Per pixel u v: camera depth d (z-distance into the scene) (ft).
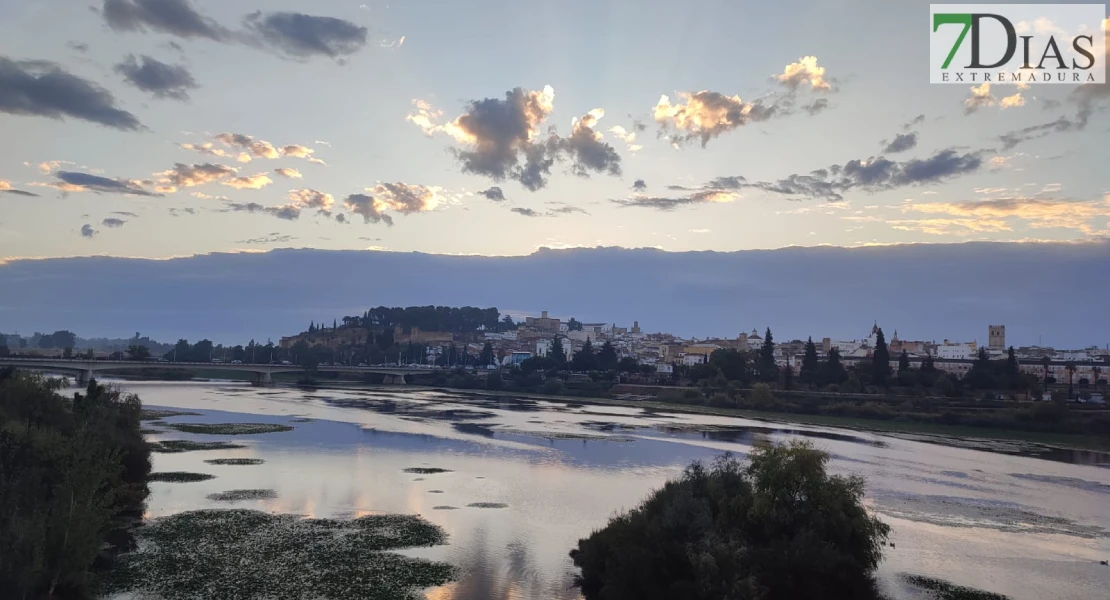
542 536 219.61
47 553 150.00
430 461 352.90
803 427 581.12
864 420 642.22
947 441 514.27
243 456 348.79
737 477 197.36
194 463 325.21
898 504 283.59
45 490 181.98
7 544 147.02
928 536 236.02
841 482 187.32
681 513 180.14
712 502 189.26
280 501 253.65
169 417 517.55
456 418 581.12
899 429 578.66
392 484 291.79
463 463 350.02
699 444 451.94
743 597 155.94
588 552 184.55
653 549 169.58
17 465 197.26
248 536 208.74
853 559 174.09
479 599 166.50
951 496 304.30
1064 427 556.10
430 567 187.52
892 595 178.60
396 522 230.27
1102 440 523.70
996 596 181.68
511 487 293.02
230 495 260.01
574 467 348.59
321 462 338.95
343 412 606.55
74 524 152.66
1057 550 226.58
